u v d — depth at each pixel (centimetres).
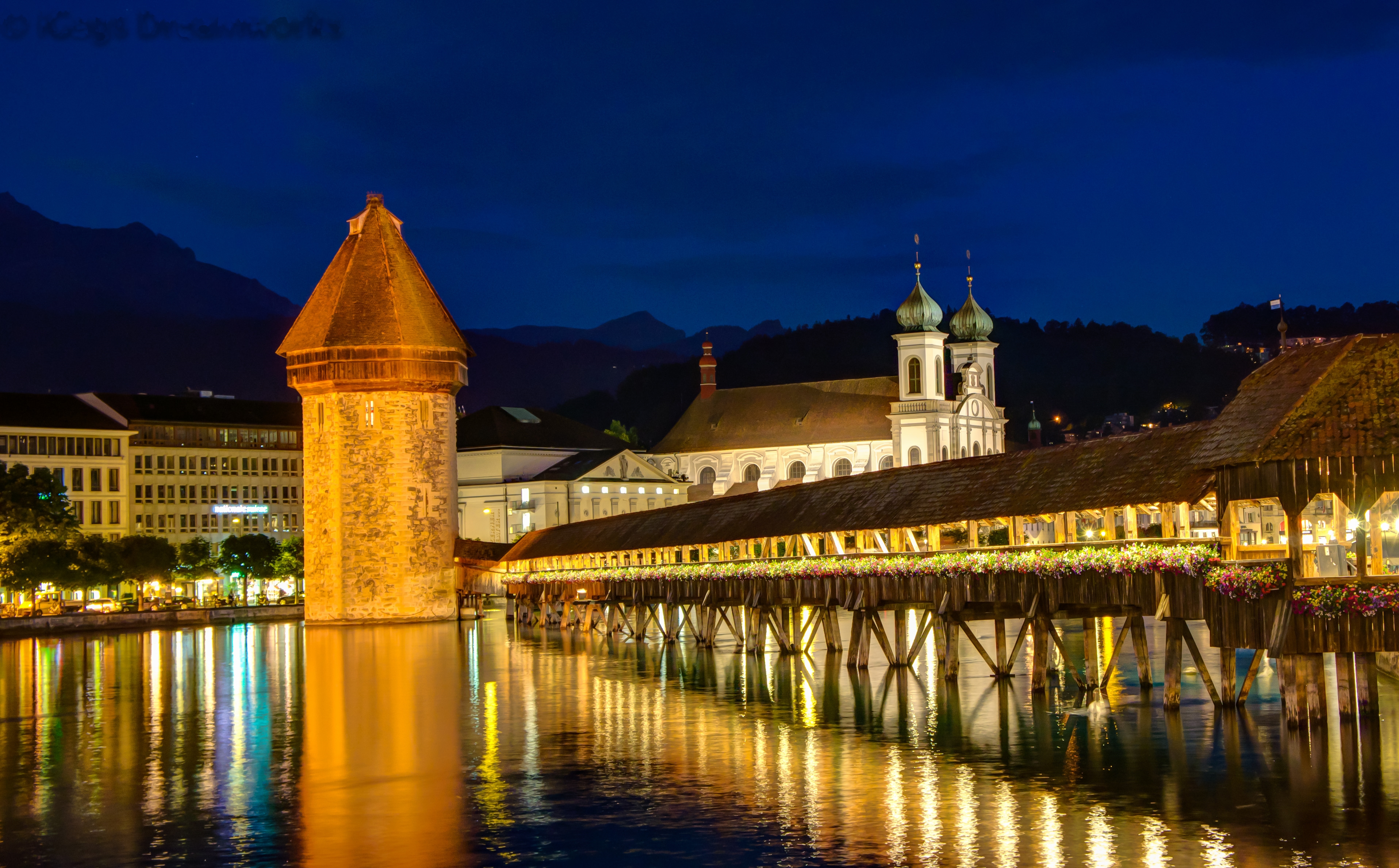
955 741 3734
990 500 4550
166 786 3550
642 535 7662
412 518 10262
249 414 16662
